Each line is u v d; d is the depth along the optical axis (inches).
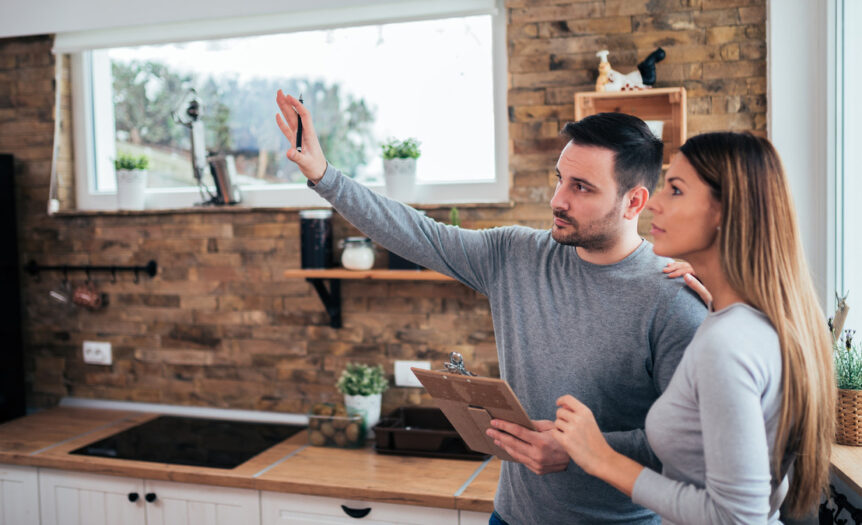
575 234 57.4
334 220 112.7
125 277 123.5
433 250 66.4
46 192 125.7
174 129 125.7
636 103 97.0
